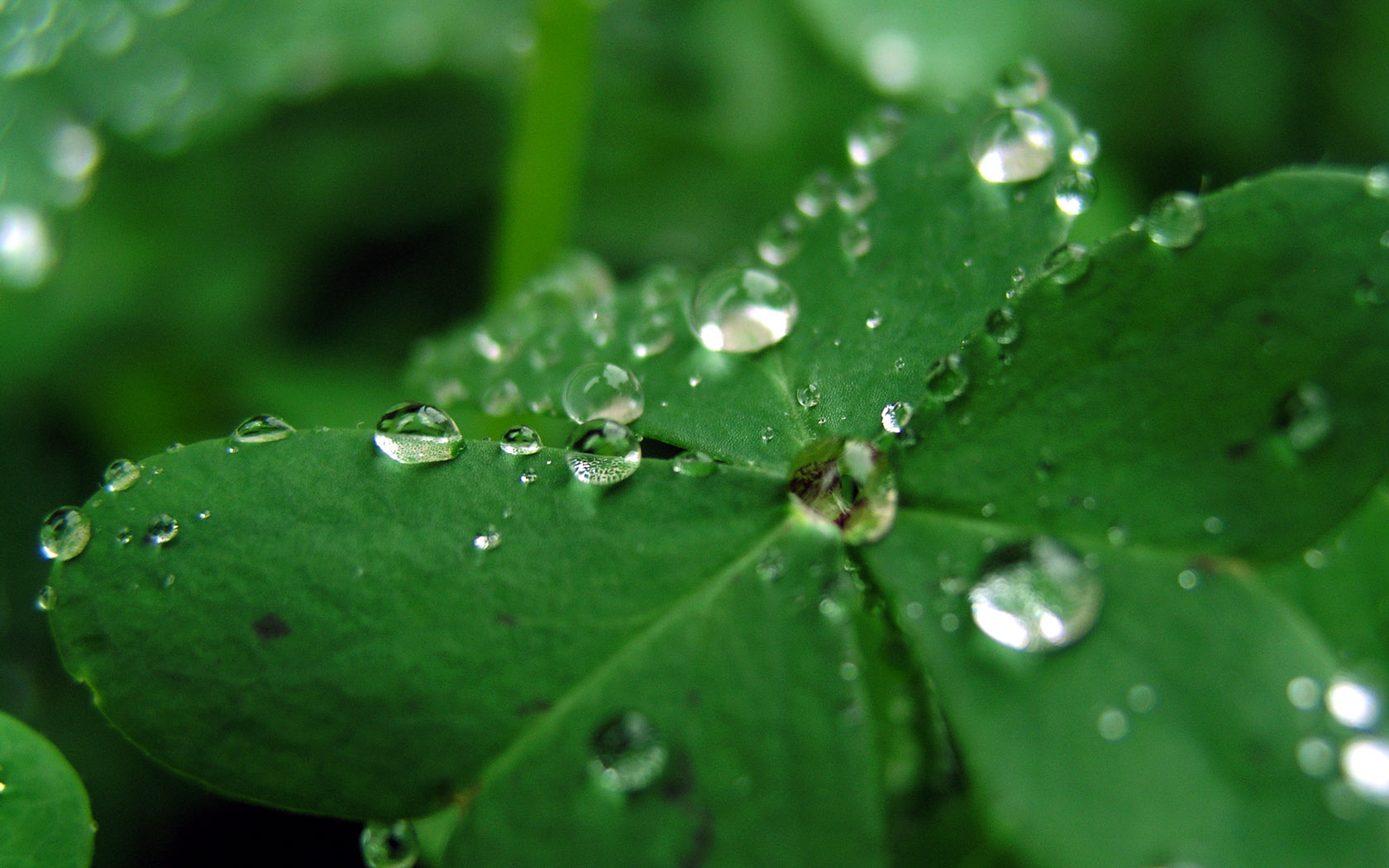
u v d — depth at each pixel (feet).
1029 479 0.29
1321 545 0.29
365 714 0.28
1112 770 0.27
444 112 0.47
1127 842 0.27
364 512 0.28
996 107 0.31
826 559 0.29
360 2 0.46
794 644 0.28
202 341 0.42
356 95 0.46
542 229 0.39
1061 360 0.29
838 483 0.29
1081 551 0.28
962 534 0.29
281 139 0.46
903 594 0.28
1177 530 0.28
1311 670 0.27
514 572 0.28
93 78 0.44
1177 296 0.29
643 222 0.44
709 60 0.47
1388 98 0.44
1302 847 0.27
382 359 0.43
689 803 0.28
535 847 0.27
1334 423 0.28
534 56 0.37
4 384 0.40
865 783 0.28
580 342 0.32
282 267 0.44
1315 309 0.28
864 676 0.29
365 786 0.28
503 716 0.28
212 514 0.28
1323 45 0.45
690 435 0.30
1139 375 0.28
